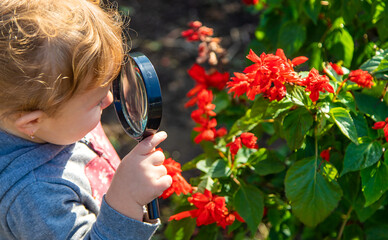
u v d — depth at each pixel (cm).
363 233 202
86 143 139
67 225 117
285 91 138
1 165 116
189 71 225
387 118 148
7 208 116
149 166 119
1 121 116
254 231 164
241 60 409
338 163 175
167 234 189
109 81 114
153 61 428
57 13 108
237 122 179
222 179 174
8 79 104
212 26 462
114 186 119
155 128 117
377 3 182
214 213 150
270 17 234
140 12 483
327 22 205
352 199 182
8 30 104
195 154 345
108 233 117
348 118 145
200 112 174
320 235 223
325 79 137
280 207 190
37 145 121
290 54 208
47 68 104
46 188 116
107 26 115
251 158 174
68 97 107
